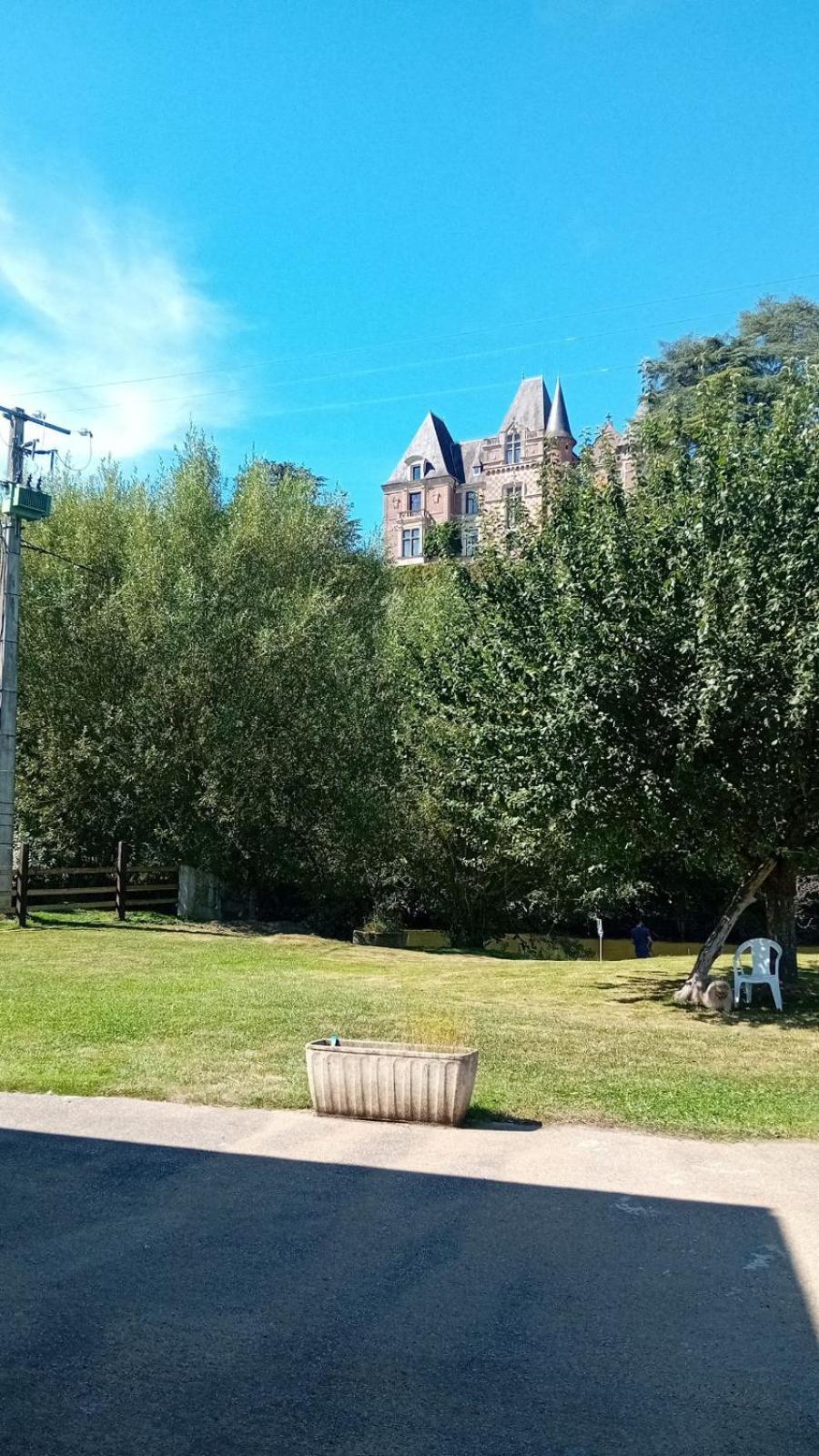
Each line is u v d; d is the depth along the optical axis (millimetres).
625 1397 3496
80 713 22078
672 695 11648
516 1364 3705
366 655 24875
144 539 23031
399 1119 6832
